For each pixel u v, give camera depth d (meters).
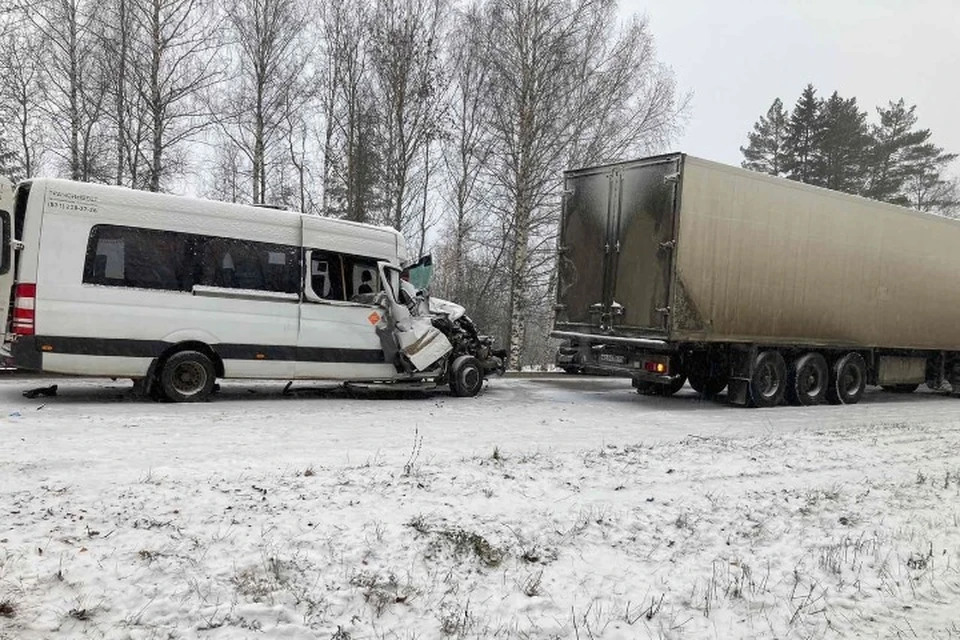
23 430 7.11
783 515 5.76
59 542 4.02
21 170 19.97
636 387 14.69
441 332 11.90
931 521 5.92
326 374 10.85
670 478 6.47
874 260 13.98
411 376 11.66
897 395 17.20
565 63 19.81
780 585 4.59
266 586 3.84
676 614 4.12
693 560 4.83
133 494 4.88
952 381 16.56
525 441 8.05
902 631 4.14
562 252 12.92
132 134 18.95
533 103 19.69
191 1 18.50
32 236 8.85
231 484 5.29
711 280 11.48
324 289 10.91
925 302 15.12
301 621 3.63
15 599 3.46
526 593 4.18
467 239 23.95
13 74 18.30
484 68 21.58
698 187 11.22
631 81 21.69
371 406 10.52
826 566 4.90
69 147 18.98
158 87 18.30
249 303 10.17
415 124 21.52
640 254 11.55
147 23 18.36
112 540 4.12
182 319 9.68
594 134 21.56
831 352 13.86
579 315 12.59
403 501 5.18
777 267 12.35
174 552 4.04
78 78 18.52
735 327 11.87
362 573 4.11
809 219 12.79
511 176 20.83
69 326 9.01
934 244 15.22
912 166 41.97
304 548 4.28
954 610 4.46
